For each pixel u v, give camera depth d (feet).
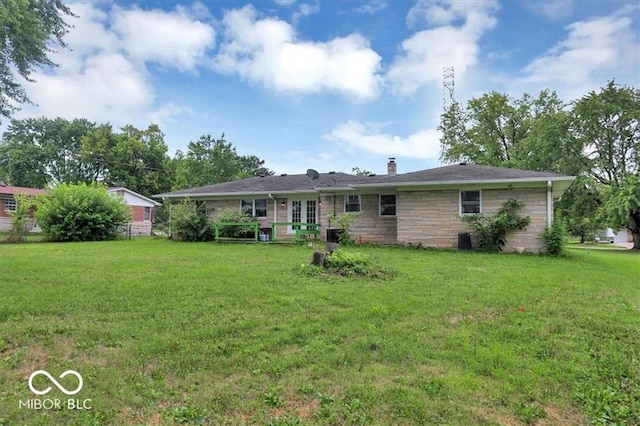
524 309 15.90
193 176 107.34
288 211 57.93
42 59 32.53
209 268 25.96
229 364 10.10
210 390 8.75
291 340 11.89
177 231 57.00
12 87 33.50
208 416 7.74
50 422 7.47
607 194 72.69
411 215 45.62
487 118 101.09
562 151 80.12
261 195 57.98
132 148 141.59
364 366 10.06
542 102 97.71
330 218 49.98
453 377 9.45
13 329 12.53
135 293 17.88
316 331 12.71
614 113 74.18
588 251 57.11
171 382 9.12
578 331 13.26
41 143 146.30
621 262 37.73
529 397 8.64
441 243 44.14
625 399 8.68
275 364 10.09
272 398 8.40
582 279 23.68
